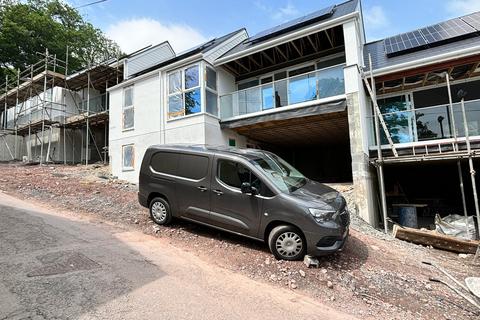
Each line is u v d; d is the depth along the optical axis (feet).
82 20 106.63
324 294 12.44
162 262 14.10
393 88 37.99
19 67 84.53
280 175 17.62
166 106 42.52
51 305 9.39
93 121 60.34
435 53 32.65
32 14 84.74
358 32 35.53
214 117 40.52
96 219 21.04
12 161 69.10
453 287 14.60
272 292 12.12
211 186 17.60
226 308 10.41
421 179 42.57
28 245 14.55
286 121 38.40
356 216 27.76
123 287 11.10
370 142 33.63
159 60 61.87
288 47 41.91
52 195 27.68
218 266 14.30
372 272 15.06
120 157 47.09
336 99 32.91
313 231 14.39
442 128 29.30
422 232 24.02
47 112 61.87
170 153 19.98
